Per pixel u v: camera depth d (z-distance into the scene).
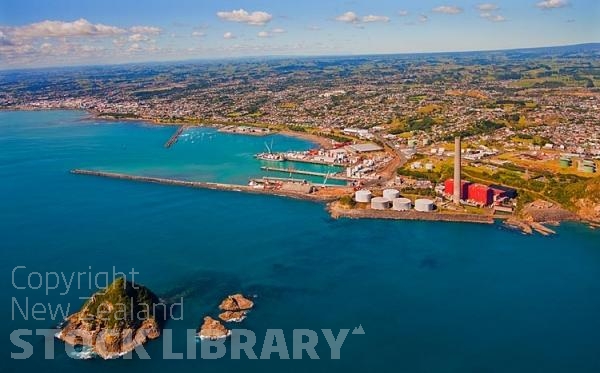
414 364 185.50
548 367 183.38
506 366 184.12
